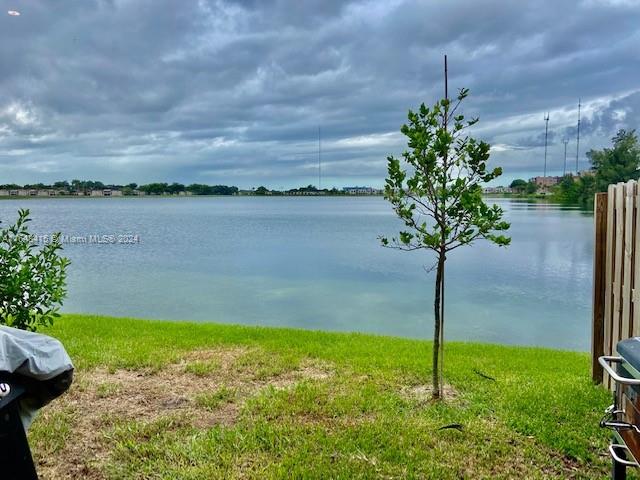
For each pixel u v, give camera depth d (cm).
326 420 366
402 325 983
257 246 2689
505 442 330
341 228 4172
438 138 378
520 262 1936
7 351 187
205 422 365
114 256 2231
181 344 602
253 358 535
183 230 3956
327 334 693
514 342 857
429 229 475
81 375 471
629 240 377
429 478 288
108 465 299
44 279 445
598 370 445
